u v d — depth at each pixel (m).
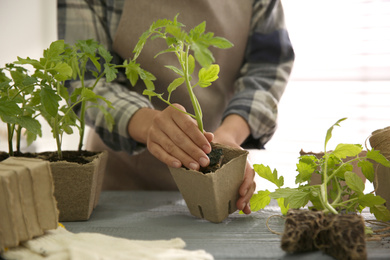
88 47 0.83
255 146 1.14
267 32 1.19
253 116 1.04
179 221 0.78
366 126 2.18
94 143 1.28
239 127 1.02
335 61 2.17
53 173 0.76
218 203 0.74
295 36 2.20
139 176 1.26
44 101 0.72
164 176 1.25
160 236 0.69
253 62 1.21
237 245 0.64
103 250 0.57
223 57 1.18
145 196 1.01
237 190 0.78
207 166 0.76
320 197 0.66
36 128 0.75
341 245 0.56
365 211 0.85
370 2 2.07
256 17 1.20
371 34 2.10
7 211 0.59
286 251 0.60
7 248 0.60
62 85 0.85
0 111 0.69
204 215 0.78
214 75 0.75
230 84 1.24
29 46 2.59
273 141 2.35
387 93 2.13
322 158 0.77
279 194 0.69
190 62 0.77
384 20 2.07
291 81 2.26
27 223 0.61
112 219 0.80
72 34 1.09
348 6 2.11
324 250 0.59
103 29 1.12
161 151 0.80
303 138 2.29
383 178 0.75
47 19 2.60
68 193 0.77
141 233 0.71
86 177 0.77
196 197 0.77
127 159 1.24
